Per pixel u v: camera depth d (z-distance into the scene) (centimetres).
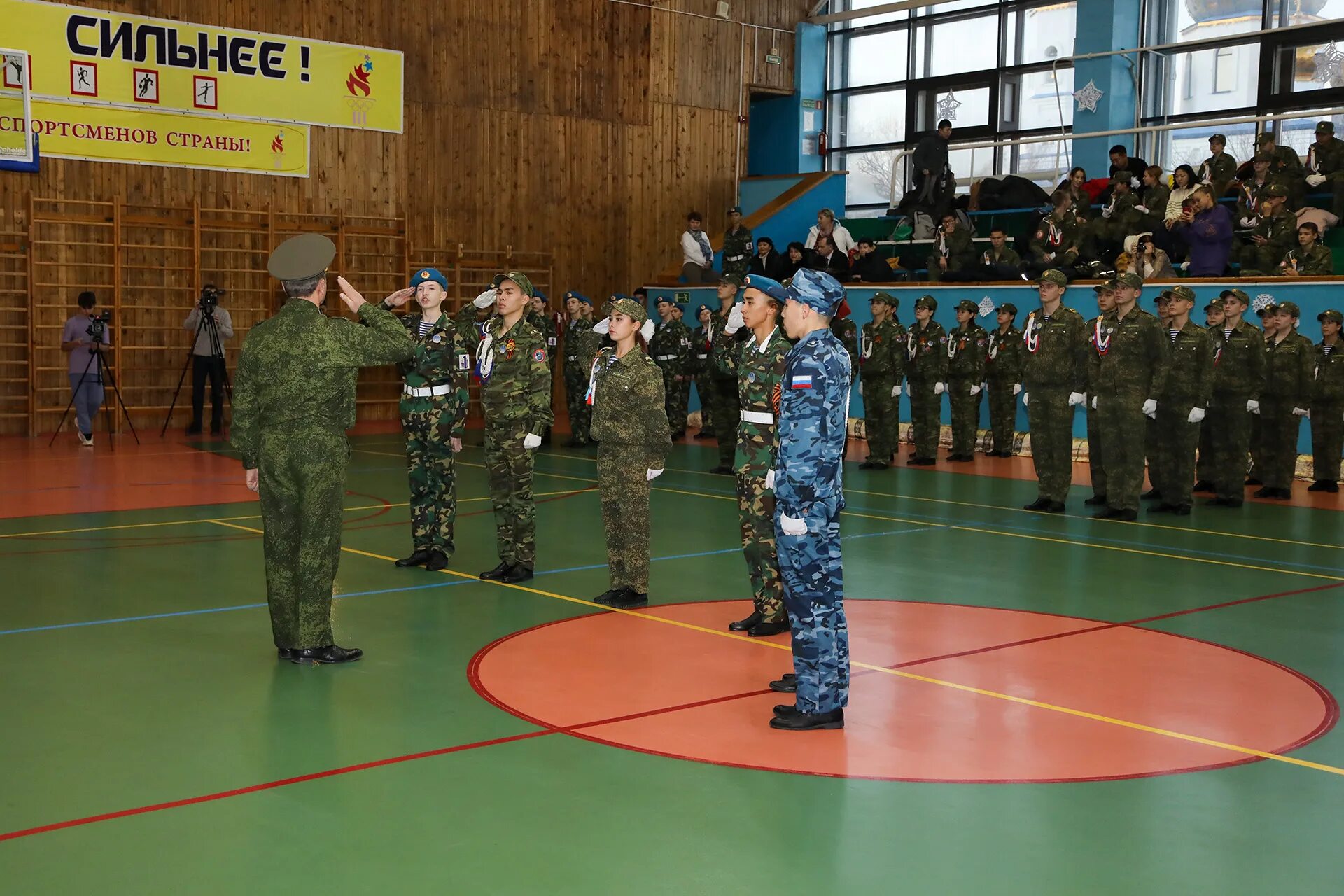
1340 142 1614
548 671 608
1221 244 1512
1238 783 461
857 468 1539
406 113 2048
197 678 592
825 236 1952
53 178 1731
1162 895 366
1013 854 394
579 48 2233
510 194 2172
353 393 620
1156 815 429
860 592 807
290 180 1936
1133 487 1116
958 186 2180
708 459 1585
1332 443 1311
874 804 436
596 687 581
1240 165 1795
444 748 492
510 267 2175
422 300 845
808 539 506
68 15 1720
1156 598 792
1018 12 2203
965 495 1286
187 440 1711
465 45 2105
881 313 1516
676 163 2362
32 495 1192
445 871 376
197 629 688
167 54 1805
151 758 478
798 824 416
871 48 2445
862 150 2470
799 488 500
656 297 2148
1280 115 1662
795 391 498
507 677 597
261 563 874
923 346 1564
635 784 453
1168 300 1155
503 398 808
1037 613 748
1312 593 813
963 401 1612
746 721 530
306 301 605
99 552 909
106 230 1777
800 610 516
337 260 1980
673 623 712
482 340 836
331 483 610
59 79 1720
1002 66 2227
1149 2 2002
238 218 1886
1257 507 1209
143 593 776
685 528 1052
